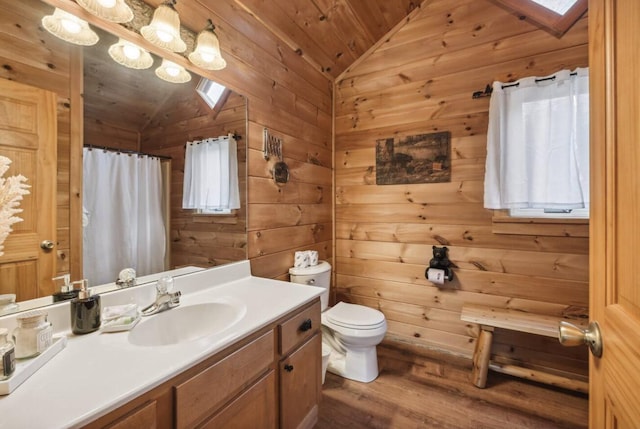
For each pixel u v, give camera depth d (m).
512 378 1.94
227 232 1.66
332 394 1.78
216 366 0.88
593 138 0.64
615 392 0.54
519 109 1.89
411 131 2.40
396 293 2.49
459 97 2.21
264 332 1.09
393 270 2.50
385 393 1.79
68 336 0.93
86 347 0.86
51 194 0.98
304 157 2.34
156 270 1.31
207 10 1.52
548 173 1.82
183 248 1.43
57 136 0.99
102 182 1.13
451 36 2.23
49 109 0.97
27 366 0.70
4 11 0.88
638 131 0.47
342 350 2.04
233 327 1.00
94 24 1.09
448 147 2.25
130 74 1.21
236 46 1.71
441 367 2.07
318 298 1.46
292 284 1.57
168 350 0.84
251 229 1.81
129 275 1.21
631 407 0.48
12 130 0.89
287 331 1.21
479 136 2.15
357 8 2.10
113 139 1.16
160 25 1.18
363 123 2.62
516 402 1.71
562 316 1.91
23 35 0.91
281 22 1.95
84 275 1.06
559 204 1.80
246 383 1.00
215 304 1.28
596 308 0.63
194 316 1.23
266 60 1.94
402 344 2.42
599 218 0.62
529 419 1.57
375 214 2.58
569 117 1.78
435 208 2.31
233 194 1.69
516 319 1.87
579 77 1.75
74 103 1.04
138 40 1.23
